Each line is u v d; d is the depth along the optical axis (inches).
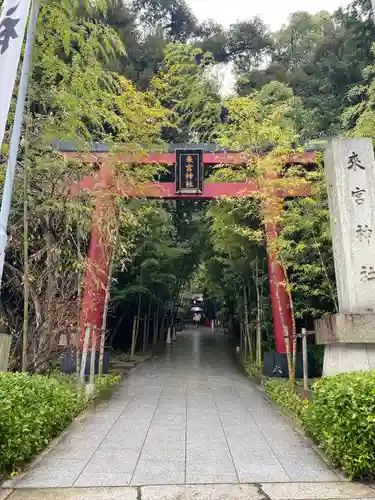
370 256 272.2
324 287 418.9
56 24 257.4
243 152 385.1
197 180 486.9
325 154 312.5
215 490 157.1
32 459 189.6
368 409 165.0
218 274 750.5
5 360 230.2
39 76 312.0
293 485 161.5
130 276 663.8
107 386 381.1
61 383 286.8
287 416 275.6
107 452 200.4
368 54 635.5
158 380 441.1
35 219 296.8
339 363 264.1
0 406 170.4
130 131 376.5
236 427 248.1
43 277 297.0
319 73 765.9
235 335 954.1
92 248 388.2
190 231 818.2
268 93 609.0
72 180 296.0
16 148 225.6
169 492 155.3
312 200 380.8
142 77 713.0
